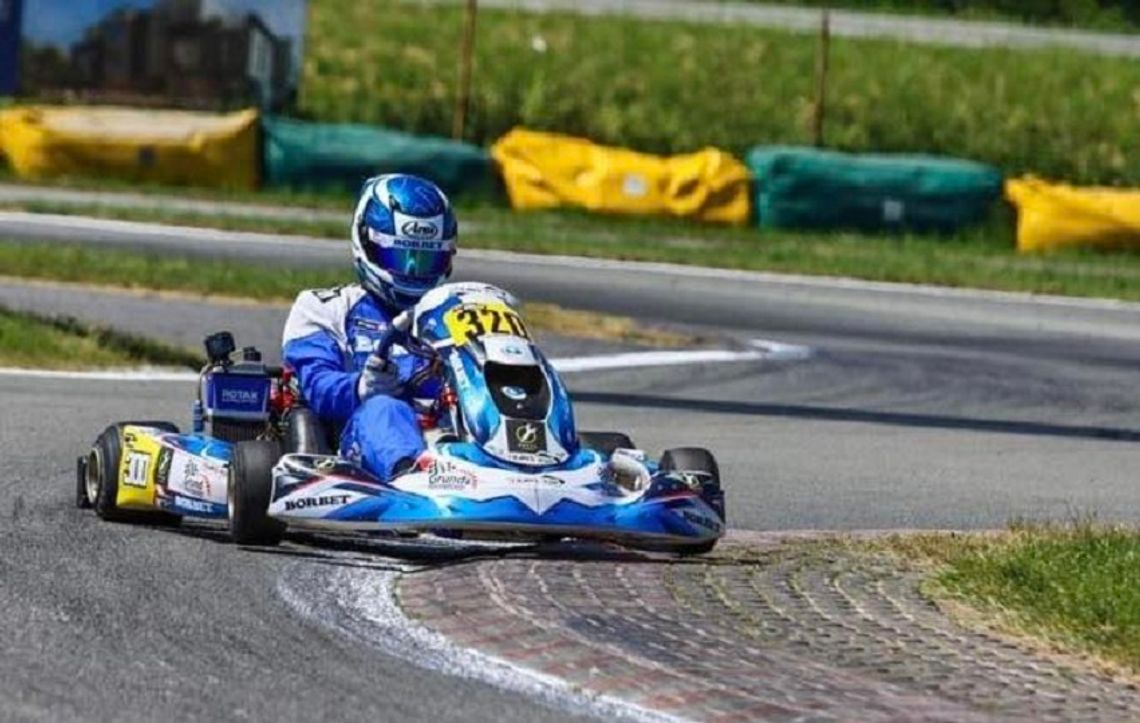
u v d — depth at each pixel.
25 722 21.00
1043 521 39.34
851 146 132.38
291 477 30.41
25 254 70.50
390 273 34.12
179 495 32.81
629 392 56.38
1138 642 26.45
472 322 32.12
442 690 23.09
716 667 24.28
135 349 56.75
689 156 105.38
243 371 34.53
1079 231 101.50
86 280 68.81
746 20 158.12
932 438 51.53
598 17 151.88
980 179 103.62
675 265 88.25
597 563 31.00
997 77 143.25
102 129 99.94
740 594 29.00
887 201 102.88
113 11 110.81
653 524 30.38
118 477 33.66
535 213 101.44
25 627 25.19
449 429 31.89
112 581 28.38
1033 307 82.69
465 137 128.12
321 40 140.12
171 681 22.97
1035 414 56.88
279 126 102.56
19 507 34.56
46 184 98.00
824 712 22.30
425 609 27.16
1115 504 42.62
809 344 68.25
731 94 138.00
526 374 31.70
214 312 65.50
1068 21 172.25
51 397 49.00
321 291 34.75
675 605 28.02
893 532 36.31
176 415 47.56
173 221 87.25
